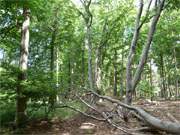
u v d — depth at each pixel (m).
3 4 14.33
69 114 15.74
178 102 23.28
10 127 13.07
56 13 22.11
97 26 30.23
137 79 14.19
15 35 16.62
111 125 12.84
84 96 19.86
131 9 26.56
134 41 14.47
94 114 15.55
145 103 22.95
